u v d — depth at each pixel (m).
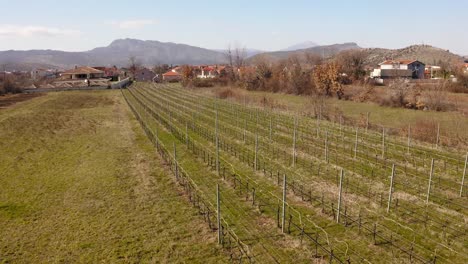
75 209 16.23
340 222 14.17
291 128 32.81
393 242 12.64
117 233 13.96
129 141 29.45
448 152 23.66
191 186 18.66
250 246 12.77
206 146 27.14
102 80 112.00
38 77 135.88
